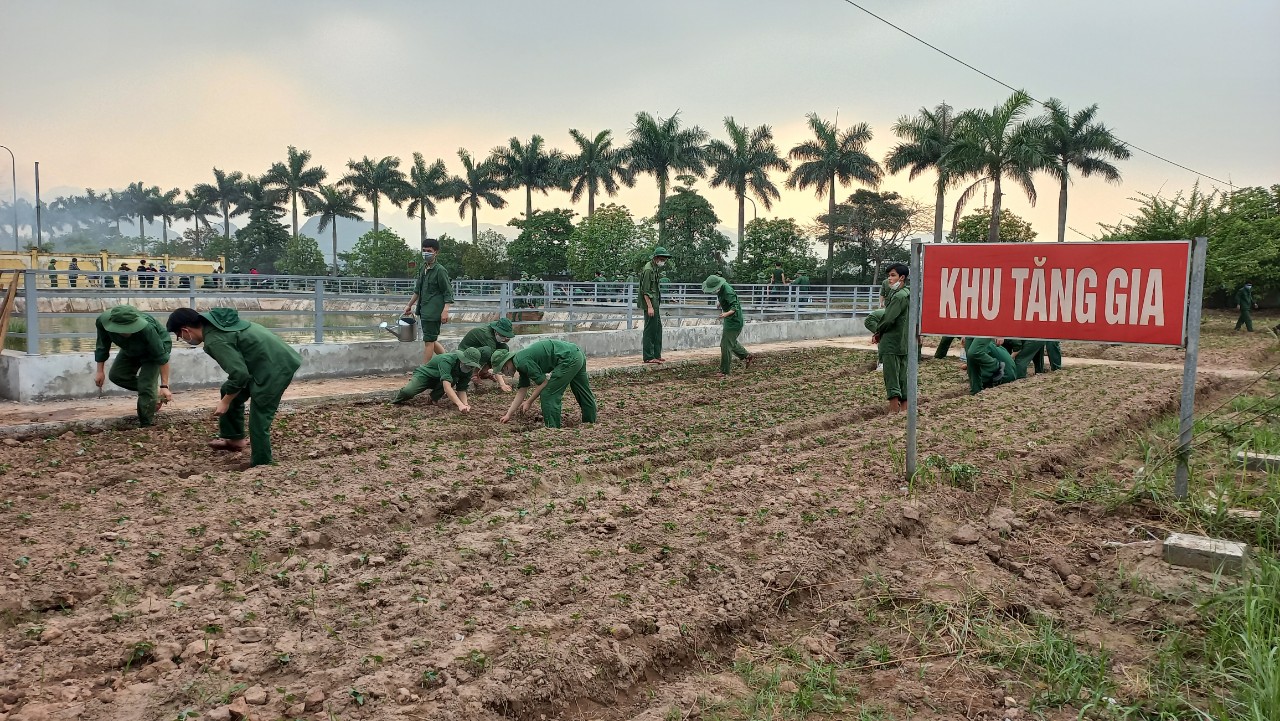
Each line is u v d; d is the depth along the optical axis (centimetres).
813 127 4647
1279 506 523
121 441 756
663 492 600
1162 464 623
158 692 321
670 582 432
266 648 357
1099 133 4212
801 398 1148
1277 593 395
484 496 600
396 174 6338
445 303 1148
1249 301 2648
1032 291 570
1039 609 426
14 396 898
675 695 345
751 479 628
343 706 308
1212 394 1239
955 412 947
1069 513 583
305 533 502
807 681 351
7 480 615
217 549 470
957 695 342
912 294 615
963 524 554
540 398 918
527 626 376
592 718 329
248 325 678
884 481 627
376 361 1238
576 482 660
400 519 550
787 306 2689
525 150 5734
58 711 306
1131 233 2995
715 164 4644
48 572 432
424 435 845
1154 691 339
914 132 4053
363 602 403
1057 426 852
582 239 4284
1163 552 480
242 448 753
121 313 748
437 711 306
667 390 1235
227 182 7675
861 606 431
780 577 448
